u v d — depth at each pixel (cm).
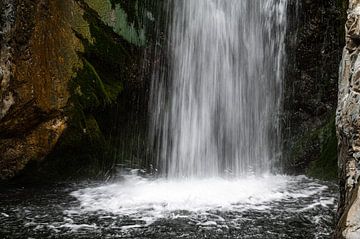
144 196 674
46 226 552
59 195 677
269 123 871
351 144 416
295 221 574
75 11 723
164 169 815
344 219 389
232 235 529
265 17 863
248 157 850
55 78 698
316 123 880
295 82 880
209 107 833
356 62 426
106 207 623
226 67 843
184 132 825
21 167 704
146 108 816
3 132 677
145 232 536
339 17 832
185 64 825
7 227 549
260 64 862
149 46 795
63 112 704
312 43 861
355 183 404
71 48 715
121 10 764
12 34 659
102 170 770
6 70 656
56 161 730
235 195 685
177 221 571
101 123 770
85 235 526
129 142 808
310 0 838
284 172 851
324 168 819
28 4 673
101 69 762
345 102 434
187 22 822
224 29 841
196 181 766
